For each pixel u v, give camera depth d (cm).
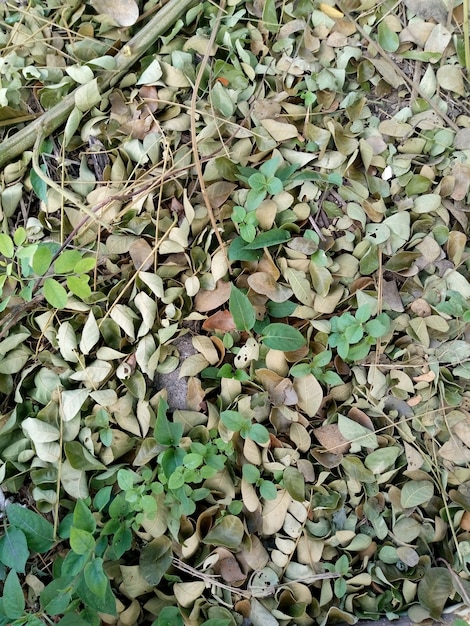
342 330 43
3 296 44
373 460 43
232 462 43
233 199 45
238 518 41
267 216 44
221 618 40
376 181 47
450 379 45
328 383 44
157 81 46
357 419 44
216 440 42
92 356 43
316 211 46
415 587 42
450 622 42
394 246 46
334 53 49
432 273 46
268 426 44
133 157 46
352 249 46
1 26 48
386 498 44
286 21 49
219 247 44
